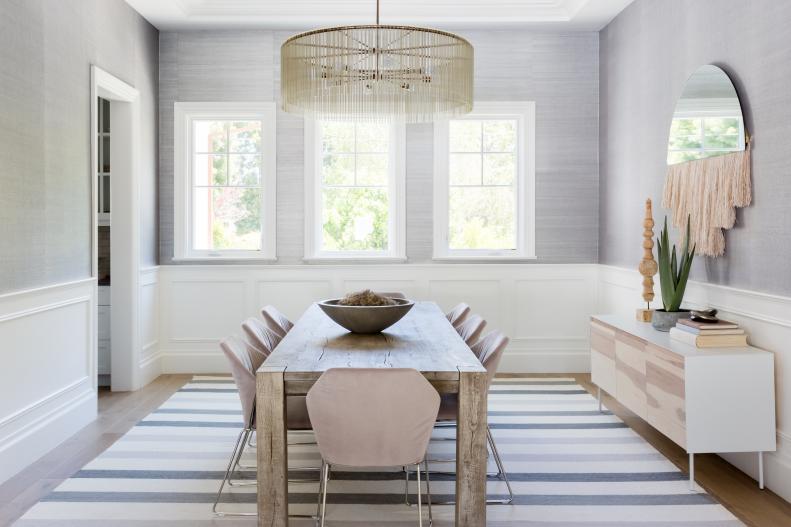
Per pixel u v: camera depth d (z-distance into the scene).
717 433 3.06
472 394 2.50
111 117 4.96
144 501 2.93
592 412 4.42
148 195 5.33
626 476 3.27
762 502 2.96
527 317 5.69
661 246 3.76
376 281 5.65
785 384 3.02
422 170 5.66
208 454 3.56
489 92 5.62
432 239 5.67
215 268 5.61
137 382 5.07
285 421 2.56
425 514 2.81
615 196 5.24
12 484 3.15
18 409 3.35
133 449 3.64
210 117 5.65
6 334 3.23
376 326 3.29
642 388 3.56
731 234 3.47
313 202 5.64
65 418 3.81
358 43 3.09
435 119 3.50
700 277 3.82
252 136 5.72
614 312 5.26
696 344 3.23
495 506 2.90
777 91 3.04
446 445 3.77
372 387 2.28
